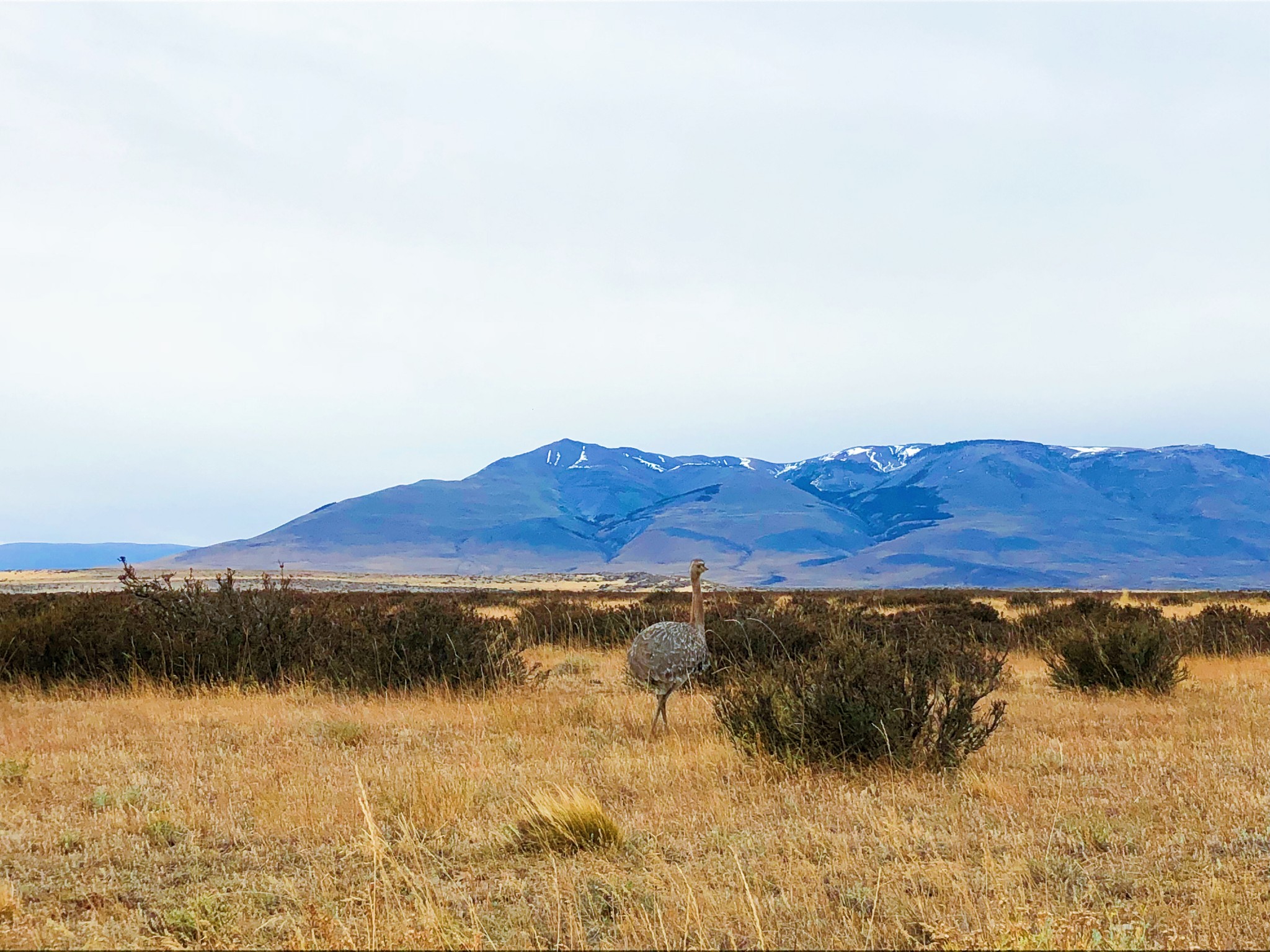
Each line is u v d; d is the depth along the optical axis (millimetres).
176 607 15570
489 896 5625
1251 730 10727
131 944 4867
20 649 14562
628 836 6746
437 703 12922
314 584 91625
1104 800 7664
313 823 7059
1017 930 4645
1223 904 5262
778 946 4898
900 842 6484
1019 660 19062
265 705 12781
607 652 20859
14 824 6996
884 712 9086
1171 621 23062
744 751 9438
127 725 11117
